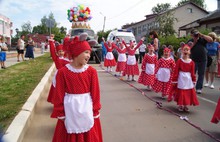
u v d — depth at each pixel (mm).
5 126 4629
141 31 54938
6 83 8945
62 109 3258
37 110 6445
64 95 3299
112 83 10844
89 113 3275
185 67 6535
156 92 8438
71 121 3227
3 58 13758
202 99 8211
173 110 6797
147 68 9305
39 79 9820
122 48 13242
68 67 3322
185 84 6527
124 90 9352
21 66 14805
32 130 5105
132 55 11508
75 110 3229
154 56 9336
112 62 14977
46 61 18531
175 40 21609
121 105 7211
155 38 10867
